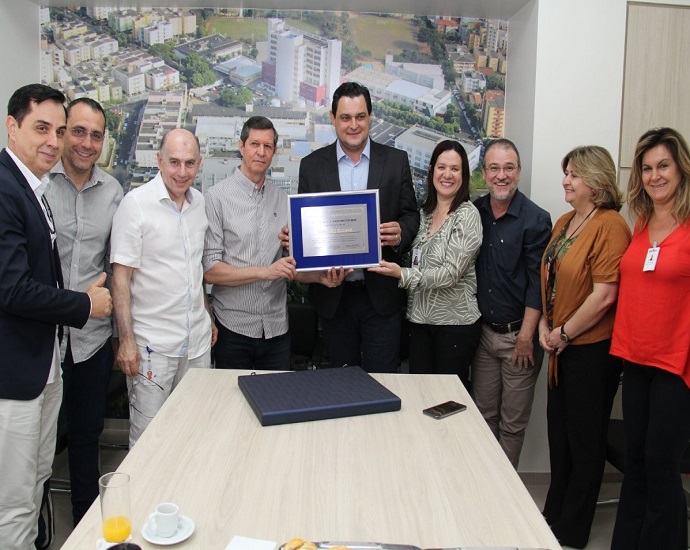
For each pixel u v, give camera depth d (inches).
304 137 132.0
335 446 58.9
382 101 131.3
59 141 74.5
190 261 91.7
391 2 122.1
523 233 102.7
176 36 129.0
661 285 81.6
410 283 96.1
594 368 94.0
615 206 94.3
